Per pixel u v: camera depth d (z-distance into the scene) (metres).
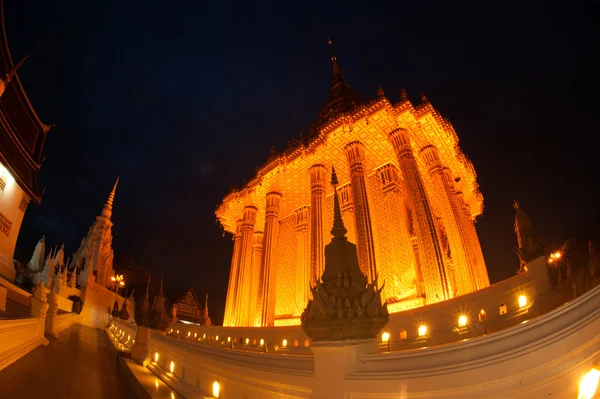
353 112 16.92
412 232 17.16
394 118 16.22
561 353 2.59
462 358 2.89
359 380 3.38
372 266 14.44
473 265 14.20
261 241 25.22
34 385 5.93
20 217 22.95
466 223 17.53
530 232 7.39
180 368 7.94
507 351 2.73
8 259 21.34
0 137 19.98
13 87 20.73
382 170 19.36
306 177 21.23
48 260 30.05
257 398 4.79
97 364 9.93
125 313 28.64
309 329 3.92
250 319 21.48
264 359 4.88
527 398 2.58
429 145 17.56
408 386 3.03
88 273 37.16
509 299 7.51
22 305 17.34
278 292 22.48
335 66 27.77
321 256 16.77
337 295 3.88
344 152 18.03
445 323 8.70
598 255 4.86
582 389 2.46
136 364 10.65
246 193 23.14
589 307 2.71
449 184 16.56
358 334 3.63
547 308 6.52
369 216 15.62
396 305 14.84
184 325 20.94
